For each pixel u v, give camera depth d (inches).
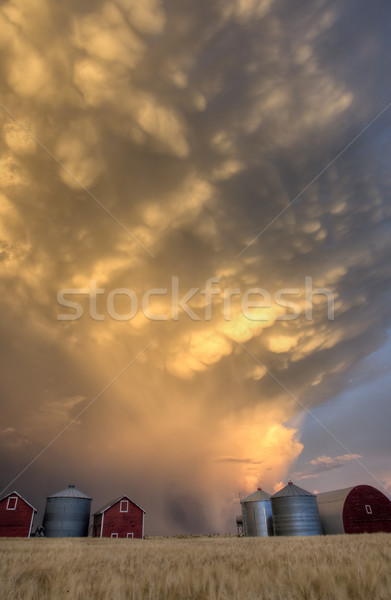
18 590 193.3
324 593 174.7
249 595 180.1
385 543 523.2
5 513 1472.7
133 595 186.2
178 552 465.4
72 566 288.5
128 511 1603.1
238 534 2052.2
